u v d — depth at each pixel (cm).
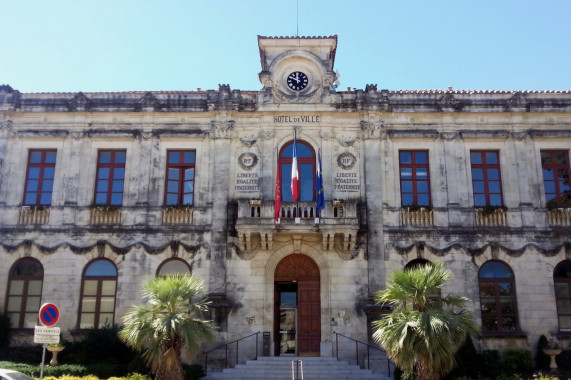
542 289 2422
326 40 2678
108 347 2242
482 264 2453
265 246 2425
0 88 2633
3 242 2469
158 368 1730
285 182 2570
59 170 2561
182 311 1784
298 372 2097
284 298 2522
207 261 2439
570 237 2477
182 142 2602
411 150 2602
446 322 1638
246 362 2244
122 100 2633
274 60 2659
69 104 2616
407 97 2633
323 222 2380
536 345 2355
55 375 2003
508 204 2525
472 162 2594
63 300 2408
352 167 2562
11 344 2361
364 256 2438
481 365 2109
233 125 2605
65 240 2469
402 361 1655
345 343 2347
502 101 2620
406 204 2536
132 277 2428
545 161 2592
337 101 2622
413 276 1733
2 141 2583
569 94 2625
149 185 2542
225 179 2528
